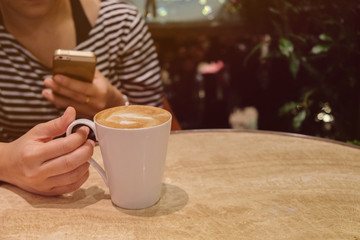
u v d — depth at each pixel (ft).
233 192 2.69
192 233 2.26
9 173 2.72
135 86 5.48
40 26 4.67
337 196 2.62
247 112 8.71
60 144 2.49
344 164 3.04
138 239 2.21
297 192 2.67
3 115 4.82
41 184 2.58
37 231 2.29
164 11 9.48
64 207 2.55
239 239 2.20
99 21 5.06
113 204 2.59
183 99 9.35
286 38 6.54
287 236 2.22
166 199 2.62
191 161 3.11
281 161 3.09
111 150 2.39
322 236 2.22
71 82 3.90
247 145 3.36
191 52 8.96
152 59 5.55
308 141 3.42
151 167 2.44
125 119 2.48
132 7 5.43
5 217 2.42
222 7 9.18
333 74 6.70
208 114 9.33
